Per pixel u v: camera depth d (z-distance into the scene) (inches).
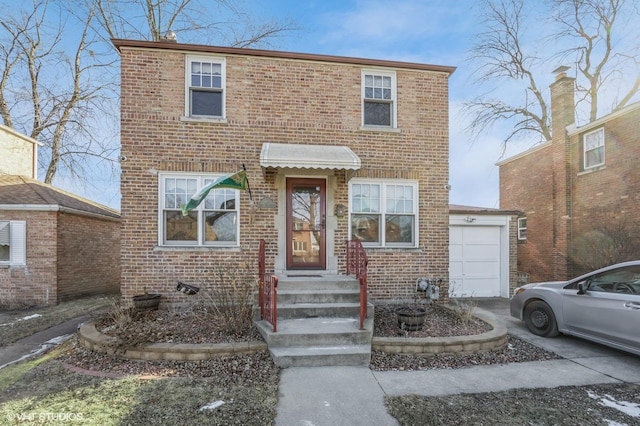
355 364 202.1
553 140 534.9
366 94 346.0
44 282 408.2
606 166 454.9
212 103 324.5
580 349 235.1
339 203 333.1
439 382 180.9
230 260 314.8
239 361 202.4
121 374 187.6
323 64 338.0
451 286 437.1
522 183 615.2
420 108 350.6
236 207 320.2
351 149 337.1
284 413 148.3
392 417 146.5
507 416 148.0
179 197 314.7
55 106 719.1
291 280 279.4
